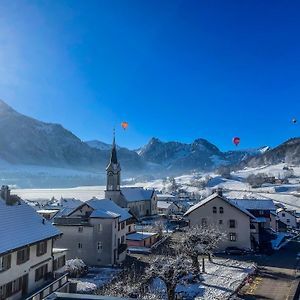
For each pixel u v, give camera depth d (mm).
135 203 129375
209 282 50469
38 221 41500
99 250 60125
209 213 73750
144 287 45062
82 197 194750
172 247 71500
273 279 52750
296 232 105438
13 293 34156
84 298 10172
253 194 179625
